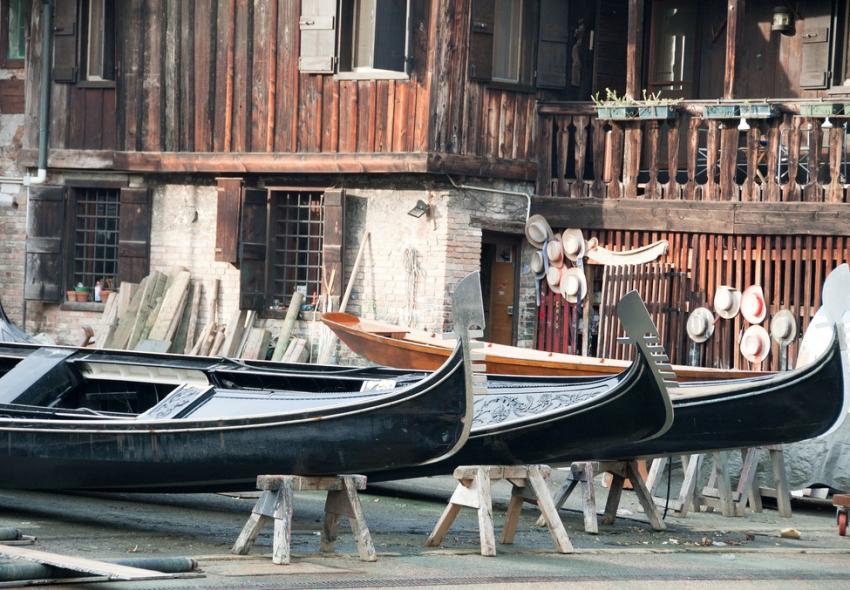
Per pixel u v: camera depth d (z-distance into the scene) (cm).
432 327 2558
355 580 1198
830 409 1591
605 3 2761
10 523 1496
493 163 2584
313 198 2712
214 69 2728
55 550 1315
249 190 2709
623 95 2780
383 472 1526
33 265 2911
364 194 2631
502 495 1947
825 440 1908
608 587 1225
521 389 1591
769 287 2417
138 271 2830
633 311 1380
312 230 2712
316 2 2627
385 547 1417
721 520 1795
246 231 2709
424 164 2511
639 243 2553
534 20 2645
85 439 1454
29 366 1792
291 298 2731
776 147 2431
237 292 2750
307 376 1738
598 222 2570
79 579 1129
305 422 1341
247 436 1366
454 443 1300
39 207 2906
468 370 1277
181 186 2809
